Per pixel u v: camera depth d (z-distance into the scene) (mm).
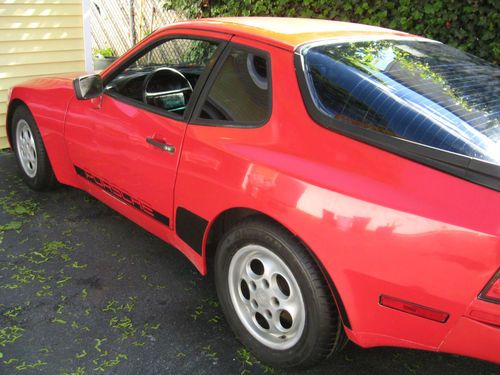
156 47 3045
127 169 3047
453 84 2375
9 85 5027
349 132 2082
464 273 1763
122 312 2781
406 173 1930
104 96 3219
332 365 2475
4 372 2311
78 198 4133
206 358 2480
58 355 2438
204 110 2596
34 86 3922
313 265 2102
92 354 2459
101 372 2352
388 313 1971
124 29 9266
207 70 2648
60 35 5227
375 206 1915
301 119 2215
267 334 2428
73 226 3688
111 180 3250
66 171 3760
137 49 3131
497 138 2008
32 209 3900
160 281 3088
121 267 3213
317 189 2043
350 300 2020
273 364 2395
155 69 3041
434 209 1825
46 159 3941
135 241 3533
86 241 3498
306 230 2049
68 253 3336
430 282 1829
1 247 3359
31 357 2412
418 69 2451
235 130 2420
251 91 2432
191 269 3234
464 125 2047
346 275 1990
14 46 4941
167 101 3049
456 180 1850
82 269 3166
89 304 2832
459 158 1872
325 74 2273
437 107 2133
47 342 2520
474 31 4883
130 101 3043
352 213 1952
